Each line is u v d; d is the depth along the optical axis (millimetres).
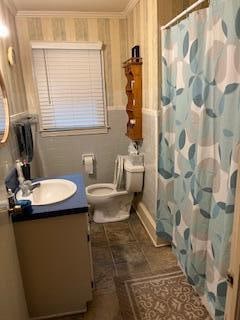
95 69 3018
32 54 2812
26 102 2867
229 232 1243
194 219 1562
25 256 1477
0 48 1899
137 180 2703
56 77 2945
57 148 3131
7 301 1032
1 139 1589
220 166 1313
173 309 1682
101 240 2527
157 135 2158
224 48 1194
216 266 1414
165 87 1960
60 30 2801
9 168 1749
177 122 1787
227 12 1136
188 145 1645
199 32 1418
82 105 3092
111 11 2799
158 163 2195
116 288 1879
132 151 2836
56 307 1638
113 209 2906
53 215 1409
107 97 3125
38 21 2732
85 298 1652
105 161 3312
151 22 2080
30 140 2301
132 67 2477
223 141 1252
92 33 2889
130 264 2146
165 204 2201
